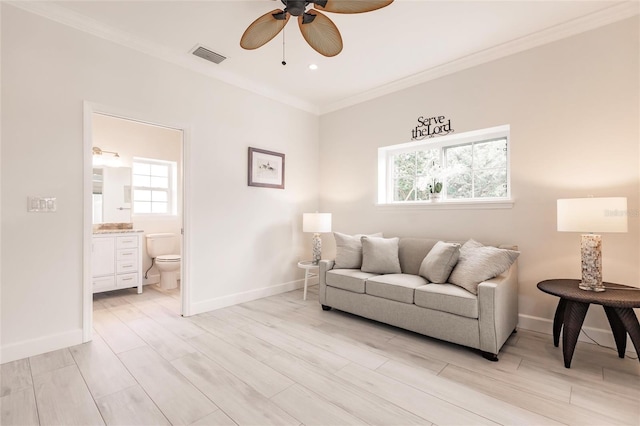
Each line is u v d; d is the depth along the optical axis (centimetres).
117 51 264
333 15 238
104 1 224
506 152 304
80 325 243
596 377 193
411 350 233
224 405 166
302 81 362
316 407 164
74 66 242
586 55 247
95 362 212
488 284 219
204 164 322
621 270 234
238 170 352
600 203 201
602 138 241
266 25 206
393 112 369
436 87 332
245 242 359
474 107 305
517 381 189
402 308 262
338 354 226
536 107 270
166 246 441
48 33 230
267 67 327
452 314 234
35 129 225
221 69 331
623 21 232
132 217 431
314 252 383
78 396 173
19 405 165
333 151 436
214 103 331
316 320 299
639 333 191
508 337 252
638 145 228
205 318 302
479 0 222
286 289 407
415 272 307
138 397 172
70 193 239
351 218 413
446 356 223
